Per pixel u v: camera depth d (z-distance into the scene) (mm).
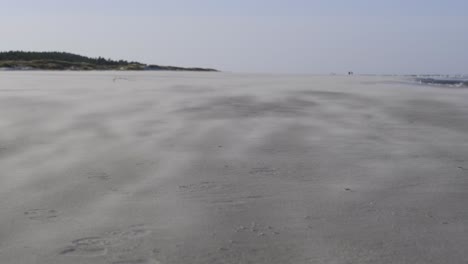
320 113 9461
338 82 23734
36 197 3975
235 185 4387
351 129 7605
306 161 5367
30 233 3211
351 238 3188
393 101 12242
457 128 7965
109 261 2807
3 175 4629
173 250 2967
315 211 3721
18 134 6797
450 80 27172
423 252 2984
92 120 8117
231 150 5855
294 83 22062
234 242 3100
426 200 4043
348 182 4559
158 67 76188
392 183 4551
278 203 3902
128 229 3297
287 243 3094
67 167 4965
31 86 17875
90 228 3307
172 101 11352
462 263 2842
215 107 10094
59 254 2893
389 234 3268
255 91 15273
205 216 3572
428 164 5359
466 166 5293
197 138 6590
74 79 25188
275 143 6332
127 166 5027
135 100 11594
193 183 4430
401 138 6949
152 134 6855
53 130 7133
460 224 3482
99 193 4105
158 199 3959
